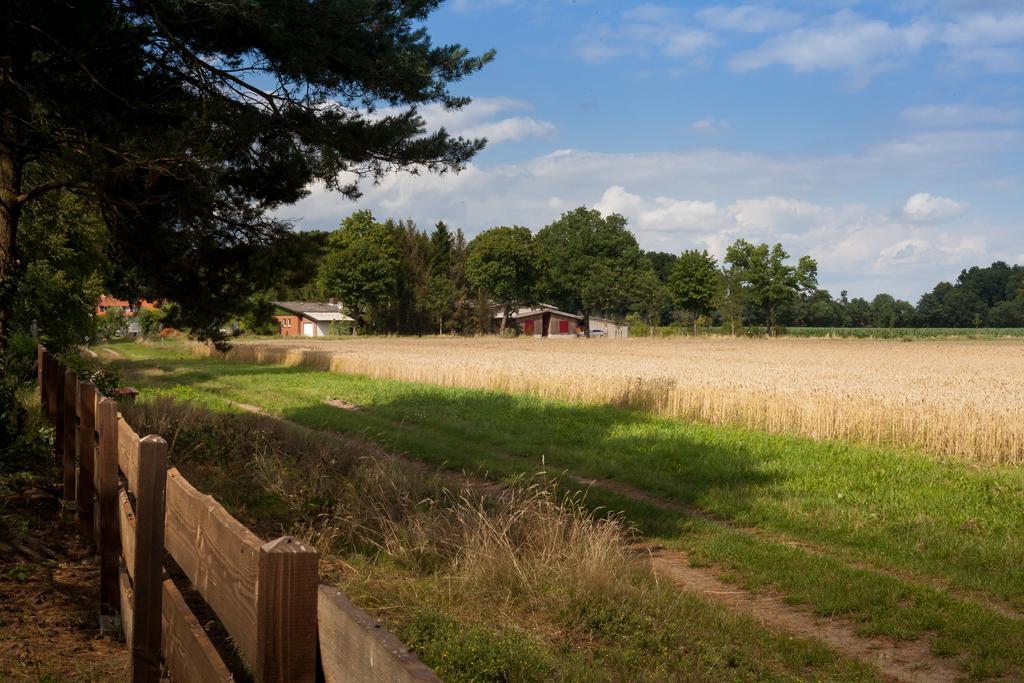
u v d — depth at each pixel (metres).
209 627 5.20
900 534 10.34
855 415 17.77
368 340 86.81
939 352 58.78
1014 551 9.56
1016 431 15.41
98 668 4.44
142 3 10.09
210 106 10.56
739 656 6.20
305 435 15.07
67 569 6.28
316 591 2.04
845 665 6.31
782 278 102.31
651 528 10.60
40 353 11.41
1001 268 185.75
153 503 3.56
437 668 5.21
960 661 6.44
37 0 9.53
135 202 10.55
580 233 132.12
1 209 11.66
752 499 12.19
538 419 20.89
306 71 11.05
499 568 7.31
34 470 9.11
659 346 71.81
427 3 11.95
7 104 10.09
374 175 12.68
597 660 5.88
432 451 16.00
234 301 12.52
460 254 122.62
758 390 20.11
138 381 30.20
